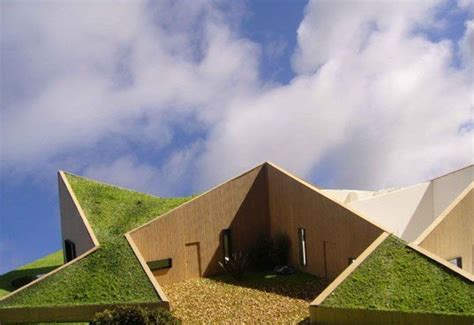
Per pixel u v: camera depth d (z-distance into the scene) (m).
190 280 25.06
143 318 16.67
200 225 25.48
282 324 18.97
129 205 27.44
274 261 25.95
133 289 19.70
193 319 20.02
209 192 25.75
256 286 23.59
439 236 20.44
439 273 17.77
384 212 26.53
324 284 22.94
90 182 29.41
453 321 15.62
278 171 26.36
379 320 16.50
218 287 23.78
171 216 24.66
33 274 29.80
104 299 19.31
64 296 19.77
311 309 17.47
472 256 21.59
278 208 26.58
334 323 17.09
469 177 29.06
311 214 24.28
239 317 19.94
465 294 16.56
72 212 26.78
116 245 22.64
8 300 19.83
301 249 25.23
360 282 17.94
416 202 27.70
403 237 27.00
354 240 21.75
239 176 26.61
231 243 26.41
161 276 24.28
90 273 21.02
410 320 16.14
